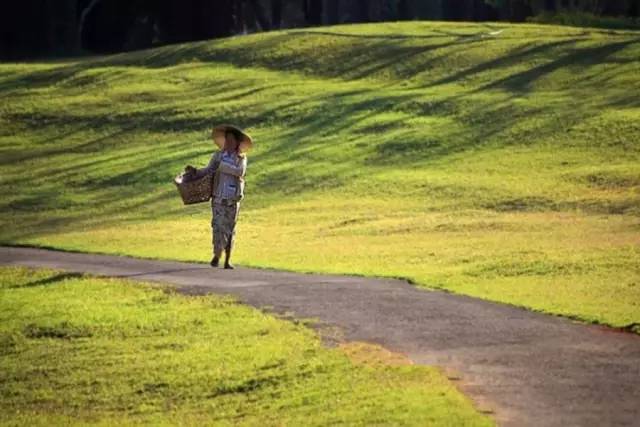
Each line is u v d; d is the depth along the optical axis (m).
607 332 30.17
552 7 148.50
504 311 33.44
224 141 44.16
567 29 115.94
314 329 31.47
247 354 29.33
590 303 34.09
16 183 79.69
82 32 155.12
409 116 87.88
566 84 94.00
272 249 52.81
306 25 165.38
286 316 33.53
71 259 50.78
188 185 43.97
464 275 41.25
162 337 32.50
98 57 129.75
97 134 94.00
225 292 38.31
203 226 63.38
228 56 114.50
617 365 26.31
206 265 47.03
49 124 97.50
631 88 90.88
